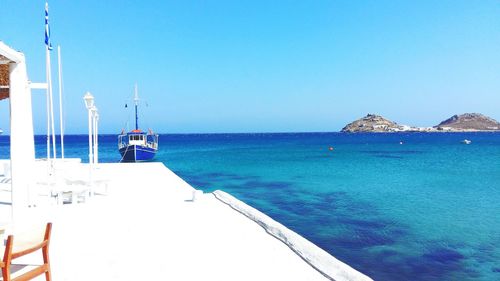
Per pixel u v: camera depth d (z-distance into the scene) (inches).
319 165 1339.8
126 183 534.3
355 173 1059.9
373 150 2461.9
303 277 187.9
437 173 1062.4
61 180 394.9
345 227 427.2
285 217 480.4
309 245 227.9
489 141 4018.2
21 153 256.1
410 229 420.2
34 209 346.9
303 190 727.7
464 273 287.6
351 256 324.5
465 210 534.9
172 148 2979.8
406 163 1419.8
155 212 338.0
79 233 264.1
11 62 254.7
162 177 608.4
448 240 378.0
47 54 407.2
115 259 210.8
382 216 490.0
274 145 3469.5
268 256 219.1
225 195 411.8
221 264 204.8
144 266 200.5
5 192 434.0
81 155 2178.9
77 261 207.2
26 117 335.0
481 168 1208.8
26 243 164.6
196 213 335.0
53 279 182.2
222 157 1813.5
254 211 327.6
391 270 291.4
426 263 308.3
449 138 5423.2
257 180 890.1
